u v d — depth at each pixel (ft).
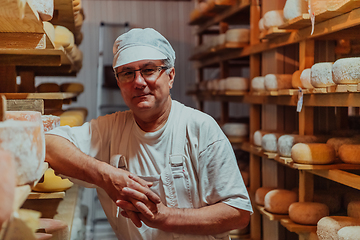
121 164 4.47
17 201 2.07
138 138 4.43
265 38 7.32
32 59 5.42
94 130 4.62
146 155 4.39
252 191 8.87
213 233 4.18
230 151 4.39
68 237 4.08
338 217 5.15
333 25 5.28
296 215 6.02
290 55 7.60
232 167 4.31
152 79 4.07
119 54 4.13
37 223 2.19
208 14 10.97
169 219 4.02
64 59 6.61
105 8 13.83
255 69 8.88
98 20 13.79
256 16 8.75
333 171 5.24
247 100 8.96
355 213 5.28
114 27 13.97
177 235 4.28
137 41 4.07
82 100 13.69
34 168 2.54
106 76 13.58
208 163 4.31
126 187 3.85
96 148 4.58
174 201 4.35
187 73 14.66
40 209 5.32
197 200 4.42
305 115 6.42
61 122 5.81
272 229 7.77
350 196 6.12
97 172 3.97
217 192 4.26
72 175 4.09
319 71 5.28
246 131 9.48
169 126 4.37
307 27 6.01
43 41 3.94
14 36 3.91
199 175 4.37
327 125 7.07
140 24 14.14
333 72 4.87
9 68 5.41
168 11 14.33
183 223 4.04
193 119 4.38
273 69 7.72
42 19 3.76
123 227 4.56
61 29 5.81
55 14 5.84
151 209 3.92
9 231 2.10
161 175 4.33
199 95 12.57
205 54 11.32
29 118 3.08
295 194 6.92
